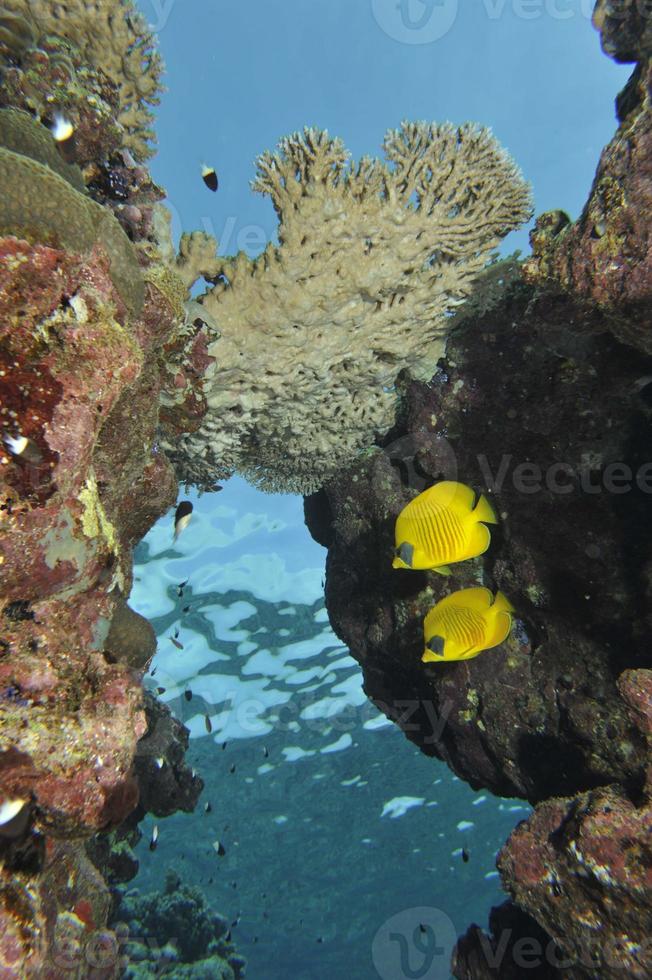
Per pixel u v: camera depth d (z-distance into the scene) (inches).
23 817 20.2
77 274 25.6
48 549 23.4
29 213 24.2
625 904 26.7
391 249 40.8
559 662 42.2
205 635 125.9
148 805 62.9
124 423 31.0
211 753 152.8
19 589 23.3
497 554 45.5
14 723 21.4
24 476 22.7
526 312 36.7
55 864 29.3
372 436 50.9
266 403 44.8
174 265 39.8
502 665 44.6
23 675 22.5
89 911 30.9
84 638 25.9
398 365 46.5
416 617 49.1
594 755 39.7
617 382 39.6
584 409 40.9
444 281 42.8
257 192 40.0
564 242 31.9
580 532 41.1
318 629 132.3
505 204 42.2
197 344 38.9
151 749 62.3
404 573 49.8
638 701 29.2
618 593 39.8
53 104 33.2
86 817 21.6
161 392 38.9
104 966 30.5
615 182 29.8
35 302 24.0
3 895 20.4
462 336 45.8
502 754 44.8
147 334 32.4
